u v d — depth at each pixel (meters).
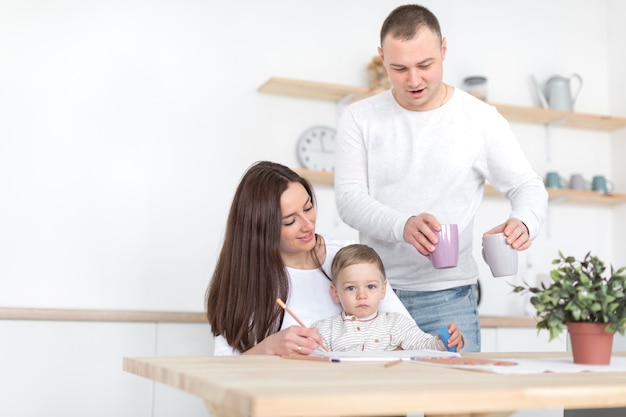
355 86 3.09
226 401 0.78
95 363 2.44
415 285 1.85
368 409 0.74
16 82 2.69
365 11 3.20
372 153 1.88
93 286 2.71
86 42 2.79
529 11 3.49
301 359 1.21
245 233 1.60
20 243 2.64
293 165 3.00
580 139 3.50
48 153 2.70
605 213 3.49
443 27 3.32
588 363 1.17
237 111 2.96
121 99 2.82
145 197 2.81
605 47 3.62
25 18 2.72
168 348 2.53
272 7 3.06
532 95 3.43
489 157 1.83
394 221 1.64
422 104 1.80
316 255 1.75
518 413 2.66
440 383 0.85
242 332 1.55
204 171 2.89
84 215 2.72
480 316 2.85
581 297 1.15
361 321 1.67
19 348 2.36
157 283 2.79
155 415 2.49
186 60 2.92
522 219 1.58
